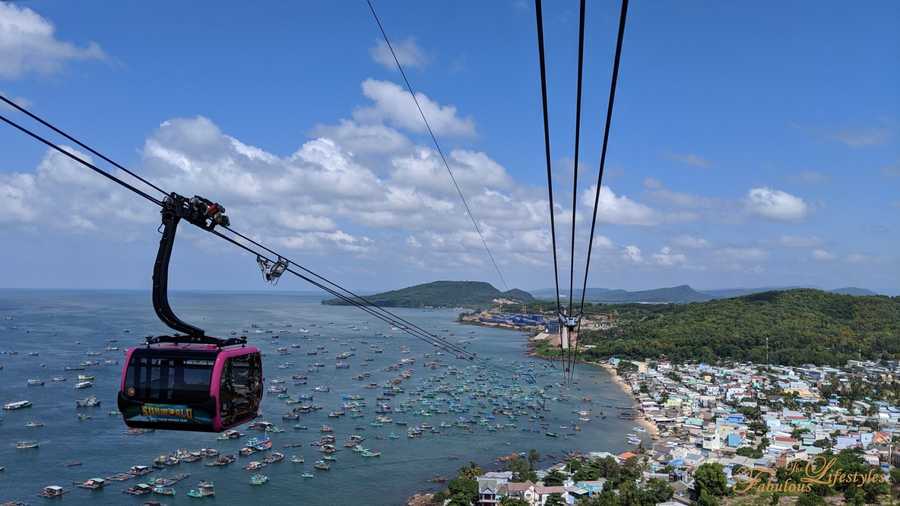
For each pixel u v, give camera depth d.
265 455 130.12
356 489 113.62
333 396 191.75
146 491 106.31
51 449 125.12
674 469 121.62
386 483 117.44
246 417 25.72
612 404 197.62
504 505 100.06
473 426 163.00
